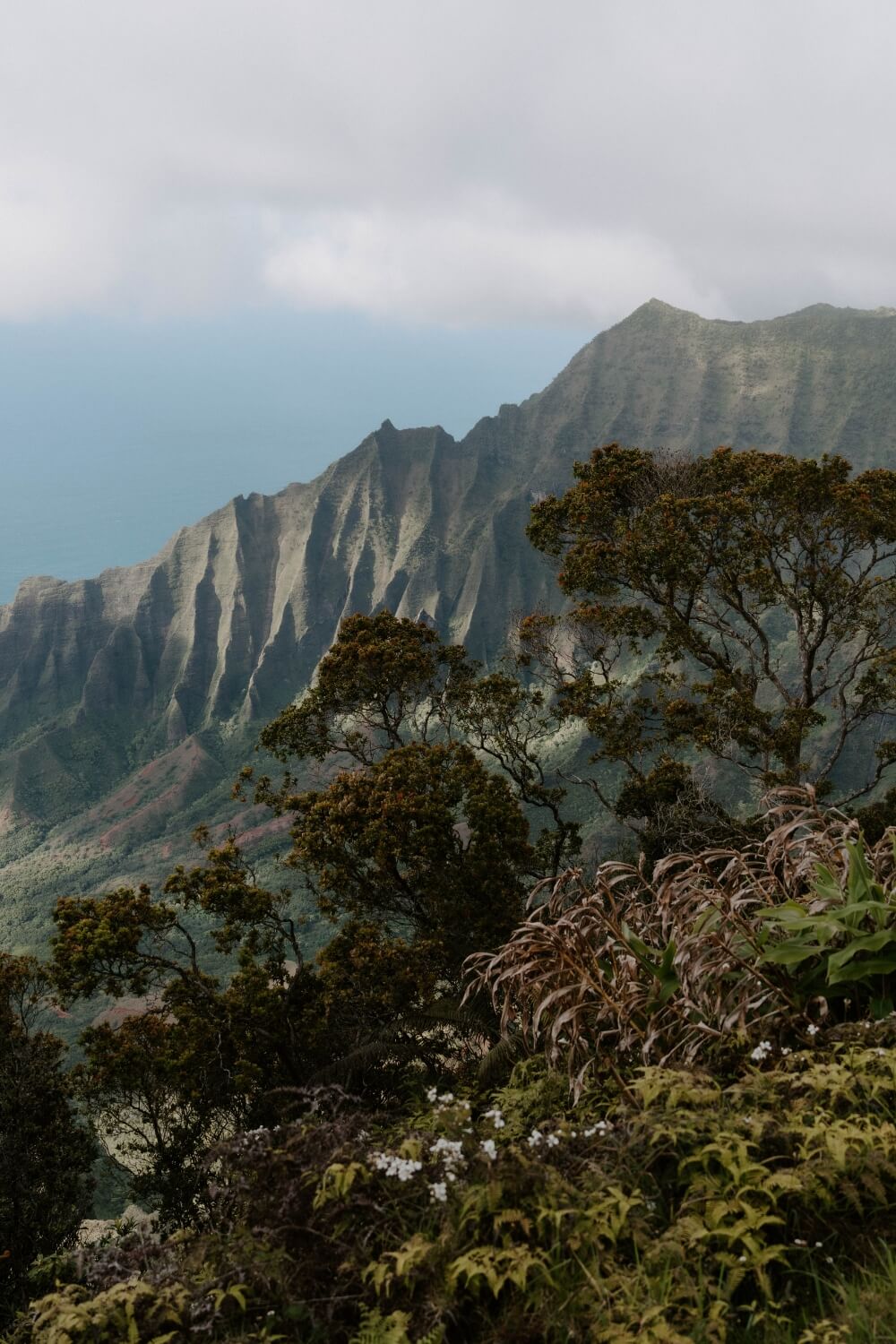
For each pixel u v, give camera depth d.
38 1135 16.30
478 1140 4.00
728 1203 3.26
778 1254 3.10
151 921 17.50
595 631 28.62
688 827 21.25
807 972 4.56
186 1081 15.79
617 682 27.66
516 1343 3.04
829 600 26.97
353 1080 10.66
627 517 30.34
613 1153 3.81
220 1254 3.73
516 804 19.50
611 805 25.14
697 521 27.55
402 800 18.75
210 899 17.89
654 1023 4.55
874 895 4.60
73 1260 4.30
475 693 25.38
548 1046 4.75
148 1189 15.18
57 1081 17.00
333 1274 3.57
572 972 4.68
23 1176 15.41
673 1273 3.11
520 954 4.86
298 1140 4.06
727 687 26.12
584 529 29.94
